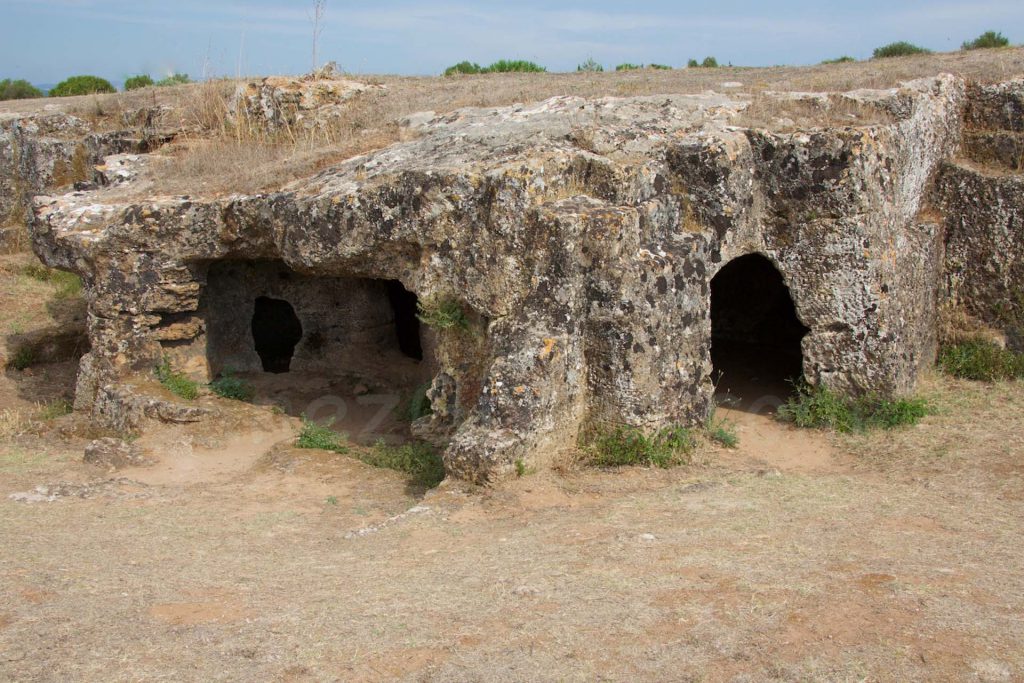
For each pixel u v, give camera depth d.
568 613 5.89
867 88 12.48
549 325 9.28
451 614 5.96
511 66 23.75
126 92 23.72
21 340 16.67
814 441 10.22
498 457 8.77
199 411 11.97
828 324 10.58
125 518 8.60
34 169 21.67
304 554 7.52
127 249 12.12
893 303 10.50
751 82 14.13
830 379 10.67
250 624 5.90
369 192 10.28
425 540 7.64
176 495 9.55
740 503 8.16
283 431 12.15
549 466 9.26
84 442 11.72
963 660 5.19
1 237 21.95
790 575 6.39
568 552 7.04
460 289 9.83
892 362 10.41
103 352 12.41
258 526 8.45
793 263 10.64
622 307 9.33
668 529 7.49
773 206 10.66
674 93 13.13
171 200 12.20
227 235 11.84
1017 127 12.74
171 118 18.64
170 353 12.87
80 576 6.85
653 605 5.96
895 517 7.75
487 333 9.80
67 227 12.24
